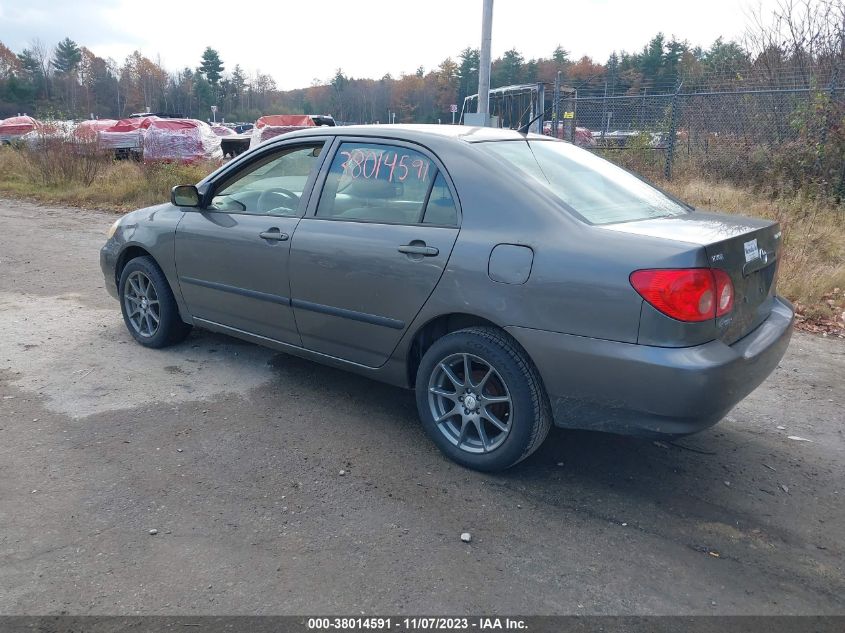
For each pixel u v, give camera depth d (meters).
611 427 3.24
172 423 4.12
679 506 3.40
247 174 4.73
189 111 85.94
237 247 4.52
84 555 2.90
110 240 5.53
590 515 3.30
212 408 4.34
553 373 3.28
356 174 4.09
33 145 17.11
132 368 4.96
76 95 78.69
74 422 4.10
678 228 3.37
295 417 4.25
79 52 86.62
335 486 3.49
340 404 4.45
